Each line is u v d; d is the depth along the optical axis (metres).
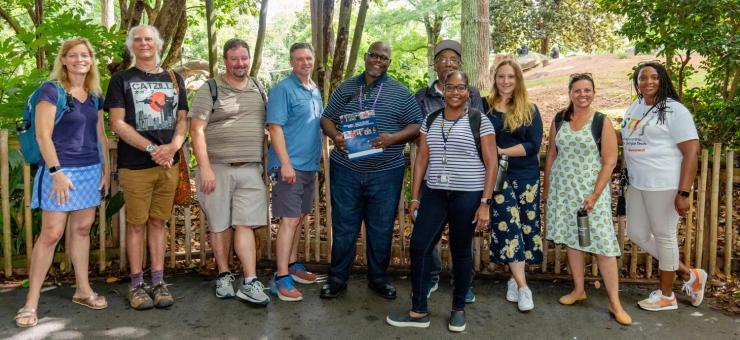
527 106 3.70
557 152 3.90
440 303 3.95
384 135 3.73
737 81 6.60
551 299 4.02
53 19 5.38
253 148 3.81
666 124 3.59
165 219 3.78
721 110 6.39
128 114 3.50
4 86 4.61
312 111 3.89
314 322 3.59
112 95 3.45
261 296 3.78
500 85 3.71
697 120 6.76
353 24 14.91
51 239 3.44
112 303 3.79
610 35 24.02
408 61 16.64
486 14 9.68
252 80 3.91
